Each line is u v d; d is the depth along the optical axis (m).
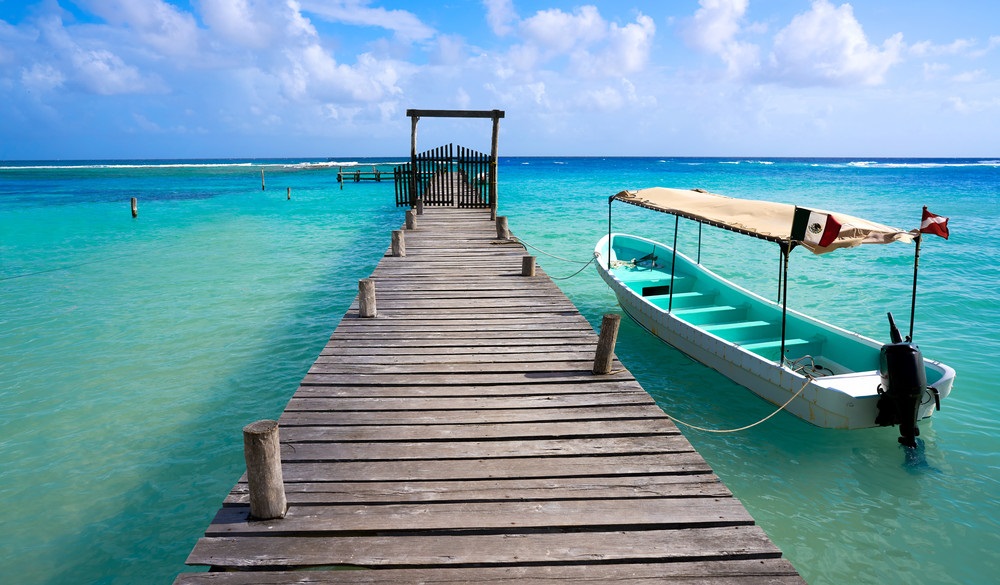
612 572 3.63
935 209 34.94
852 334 8.46
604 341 6.60
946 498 6.27
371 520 4.08
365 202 39.75
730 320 10.66
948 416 7.98
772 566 3.69
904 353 6.61
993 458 6.99
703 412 8.29
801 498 6.30
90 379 9.16
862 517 5.96
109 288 15.11
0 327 11.76
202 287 15.17
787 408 7.85
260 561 3.67
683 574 3.61
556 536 3.96
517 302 9.85
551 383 6.50
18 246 21.75
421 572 3.63
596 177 77.38
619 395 6.18
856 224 6.95
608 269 13.34
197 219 30.47
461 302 9.86
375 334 8.21
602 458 4.93
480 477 4.63
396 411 5.81
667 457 4.96
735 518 4.12
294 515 4.14
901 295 14.41
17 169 106.12
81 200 41.91
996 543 5.56
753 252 20.72
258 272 17.08
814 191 51.19
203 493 6.24
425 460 4.89
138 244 22.28
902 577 5.14
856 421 7.01
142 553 5.33
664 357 10.16
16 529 5.63
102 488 6.30
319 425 5.51
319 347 10.55
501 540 3.92
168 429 7.58
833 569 5.24
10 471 6.61
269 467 3.96
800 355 9.00
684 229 26.59
